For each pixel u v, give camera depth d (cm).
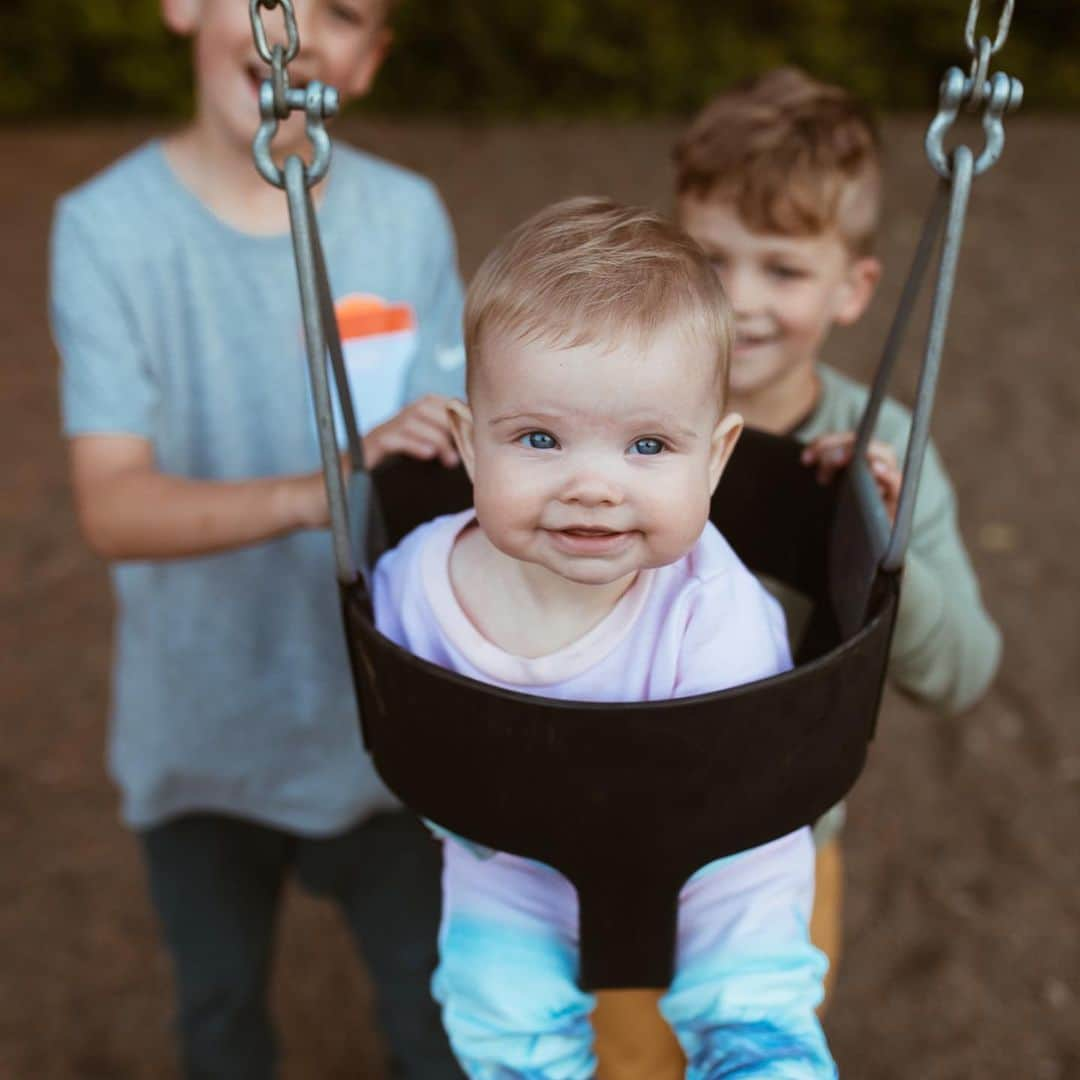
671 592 95
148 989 218
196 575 153
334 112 81
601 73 704
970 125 664
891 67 715
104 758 267
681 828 86
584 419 82
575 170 617
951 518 143
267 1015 175
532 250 86
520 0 686
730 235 142
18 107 694
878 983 217
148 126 679
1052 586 315
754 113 144
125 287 143
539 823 86
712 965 99
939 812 251
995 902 232
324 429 86
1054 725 271
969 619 138
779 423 147
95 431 142
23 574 329
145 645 156
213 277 146
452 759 86
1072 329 454
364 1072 206
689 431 83
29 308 476
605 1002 125
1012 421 394
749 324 143
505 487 83
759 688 82
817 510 122
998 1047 206
